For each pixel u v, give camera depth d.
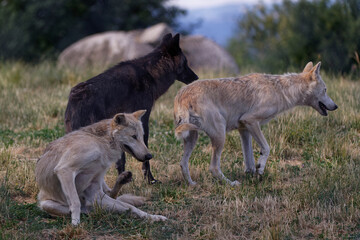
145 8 55.94
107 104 13.43
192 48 38.81
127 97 13.83
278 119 19.08
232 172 14.46
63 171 10.23
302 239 9.81
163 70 14.86
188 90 13.74
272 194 12.59
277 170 14.45
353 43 32.00
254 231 10.27
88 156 10.45
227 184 13.31
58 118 22.03
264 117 14.04
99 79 13.55
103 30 54.06
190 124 12.77
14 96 25.11
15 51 48.72
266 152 13.92
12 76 30.00
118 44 35.66
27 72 31.25
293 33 36.88
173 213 11.34
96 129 11.09
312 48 35.78
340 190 12.15
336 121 19.28
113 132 10.91
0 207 10.90
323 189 12.24
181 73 15.43
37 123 20.81
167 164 15.57
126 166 15.12
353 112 19.77
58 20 52.44
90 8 54.75
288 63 36.41
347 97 22.12
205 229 10.16
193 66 37.69
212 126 13.56
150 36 38.47
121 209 10.96
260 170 13.80
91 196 11.13
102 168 10.92
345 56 31.91
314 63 33.28
